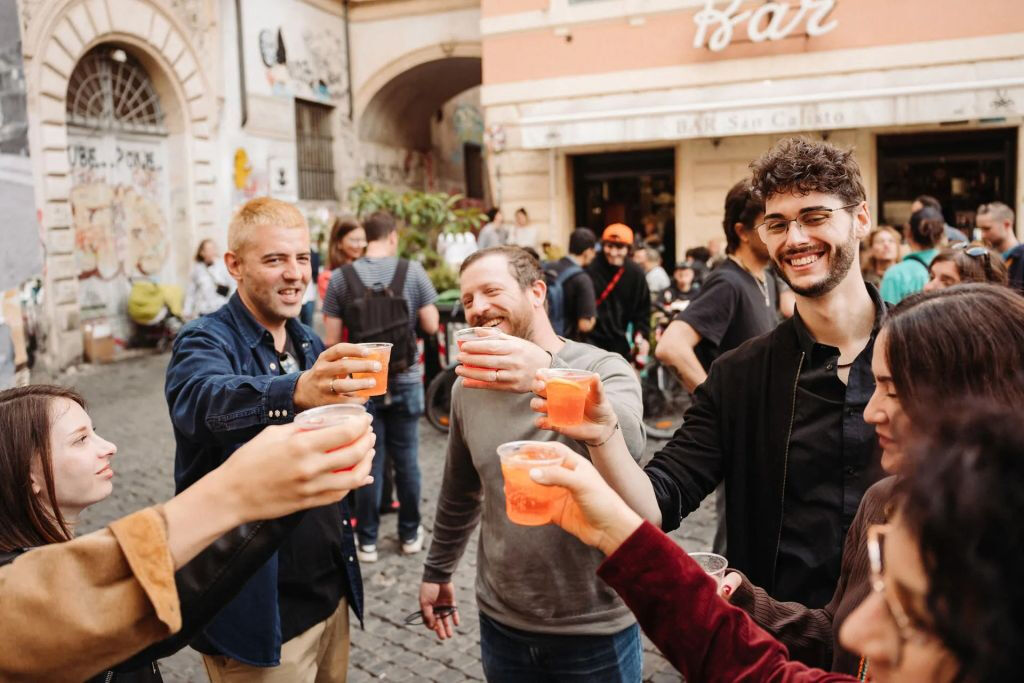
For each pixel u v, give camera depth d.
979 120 10.86
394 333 4.28
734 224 3.15
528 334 2.04
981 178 11.26
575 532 1.10
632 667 1.94
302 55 15.06
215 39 12.83
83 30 10.30
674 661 0.98
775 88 11.59
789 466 1.92
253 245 2.17
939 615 0.60
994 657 0.59
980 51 10.61
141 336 11.93
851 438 1.84
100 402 8.57
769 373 1.97
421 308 4.47
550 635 1.87
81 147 10.95
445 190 20.97
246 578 0.99
